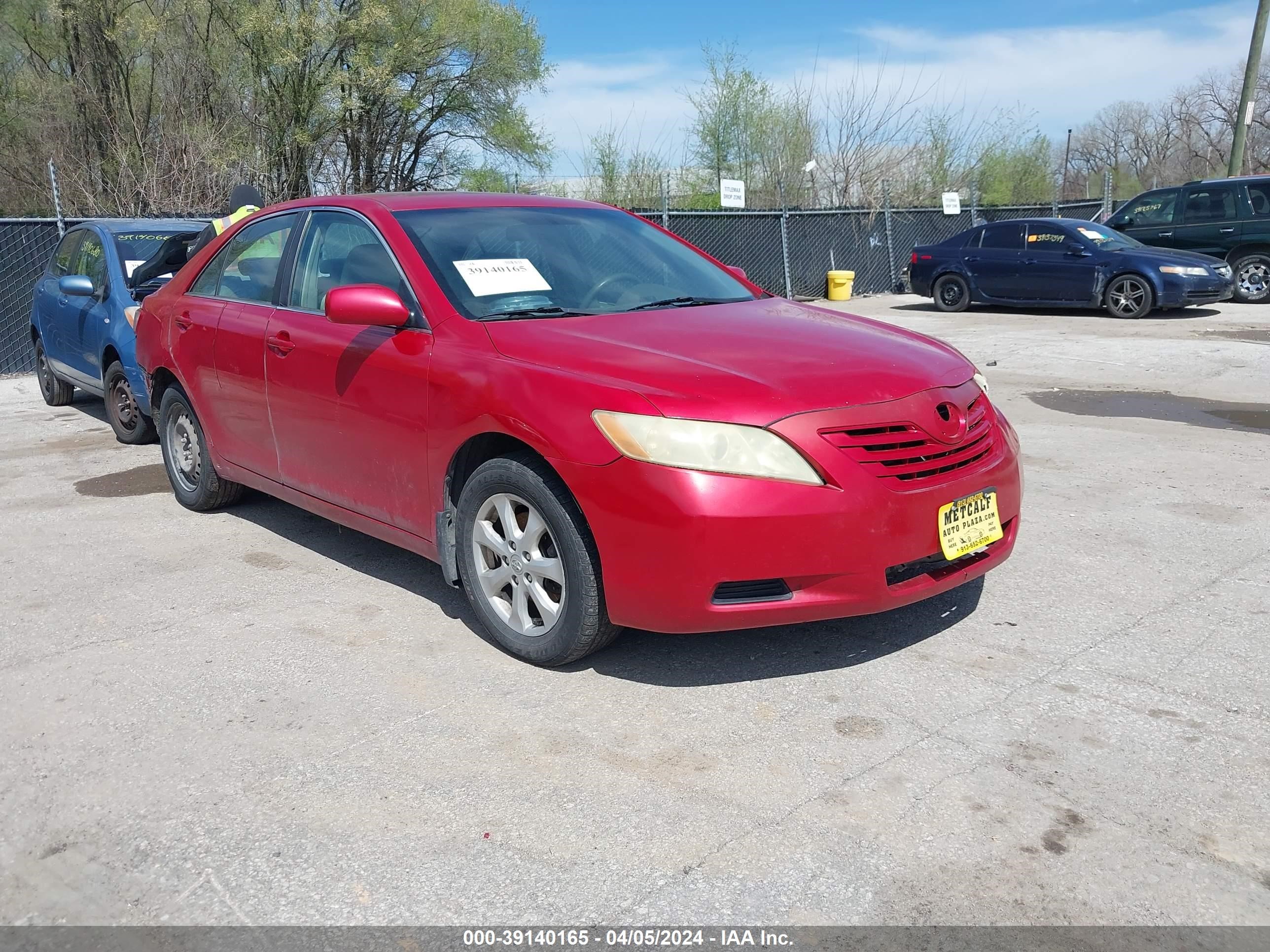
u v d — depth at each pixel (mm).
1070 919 2273
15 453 7277
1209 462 6258
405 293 4020
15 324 11258
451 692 3420
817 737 3078
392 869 2504
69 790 2879
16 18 22344
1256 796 2711
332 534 5188
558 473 3271
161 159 18297
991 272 15484
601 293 4180
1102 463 6301
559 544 3367
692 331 3740
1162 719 3125
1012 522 3719
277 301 4719
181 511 5676
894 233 20203
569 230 4578
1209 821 2609
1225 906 2305
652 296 4281
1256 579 4270
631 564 3170
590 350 3479
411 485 3926
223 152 18547
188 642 3861
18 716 3305
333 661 3670
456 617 4066
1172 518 5129
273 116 21594
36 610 4211
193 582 4512
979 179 23938
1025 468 6219
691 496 3057
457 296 3918
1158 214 16703
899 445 3268
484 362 3578
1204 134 49312
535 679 3502
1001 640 3730
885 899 2354
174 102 21109
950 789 2779
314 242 4602
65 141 21812
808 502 3086
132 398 7277
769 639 3787
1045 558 4590
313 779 2908
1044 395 8812
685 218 16500
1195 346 11070
